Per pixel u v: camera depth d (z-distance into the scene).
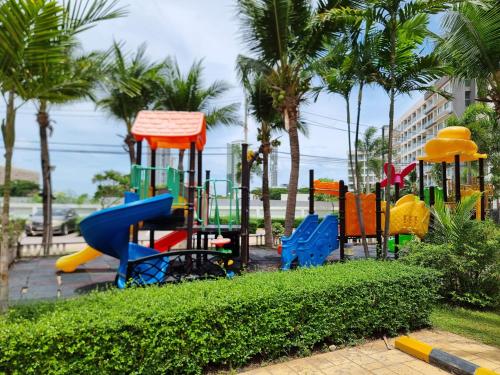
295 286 4.10
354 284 4.35
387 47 7.45
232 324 3.56
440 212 6.90
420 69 7.48
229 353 3.53
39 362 2.71
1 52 3.17
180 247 13.69
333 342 4.26
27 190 43.31
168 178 7.95
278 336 3.81
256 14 9.80
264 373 3.57
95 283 8.24
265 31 9.98
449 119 19.45
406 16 6.75
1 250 3.54
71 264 9.38
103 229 6.75
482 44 6.70
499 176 17.17
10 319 3.08
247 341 3.65
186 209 7.95
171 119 8.44
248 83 13.14
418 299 4.86
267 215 15.70
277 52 10.34
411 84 7.71
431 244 6.65
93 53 4.01
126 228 6.97
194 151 7.93
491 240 6.14
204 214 8.62
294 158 10.98
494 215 17.50
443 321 5.33
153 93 14.33
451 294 6.22
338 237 8.98
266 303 3.75
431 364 3.82
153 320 3.16
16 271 9.70
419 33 7.33
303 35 10.00
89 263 11.06
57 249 13.45
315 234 8.67
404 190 32.84
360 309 4.34
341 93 8.20
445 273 6.18
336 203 36.50
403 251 7.15
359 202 8.27
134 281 5.96
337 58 8.14
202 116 8.55
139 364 3.08
